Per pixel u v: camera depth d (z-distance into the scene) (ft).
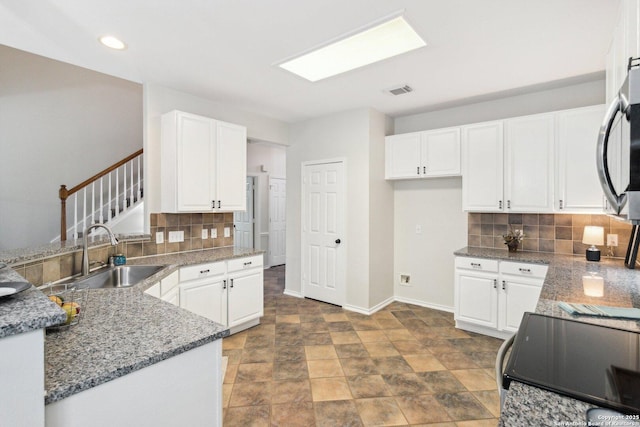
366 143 12.47
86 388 2.92
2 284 3.38
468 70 8.98
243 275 10.66
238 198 11.22
